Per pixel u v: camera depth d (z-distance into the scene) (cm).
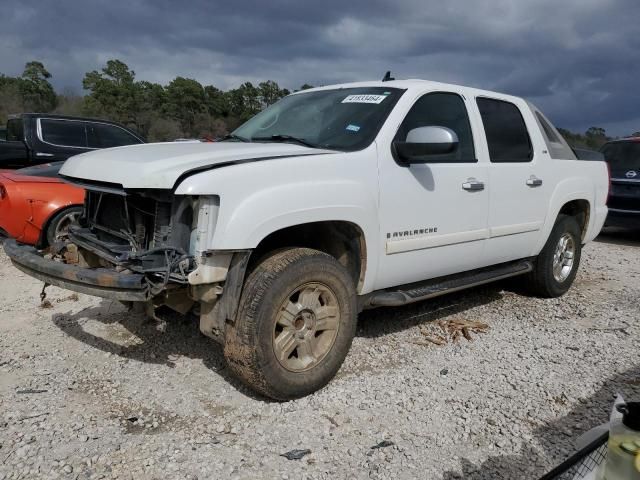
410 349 456
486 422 347
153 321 488
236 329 343
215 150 373
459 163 468
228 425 335
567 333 506
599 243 1016
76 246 410
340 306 379
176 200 332
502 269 547
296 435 327
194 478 286
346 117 436
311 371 367
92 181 373
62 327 479
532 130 555
